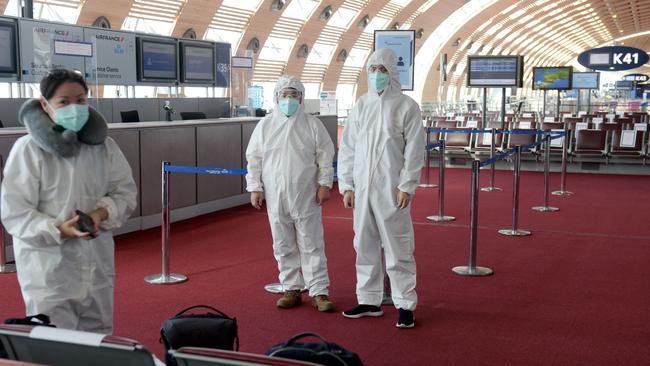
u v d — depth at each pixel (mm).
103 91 9812
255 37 21344
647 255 6195
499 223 7754
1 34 8352
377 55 4055
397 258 4152
